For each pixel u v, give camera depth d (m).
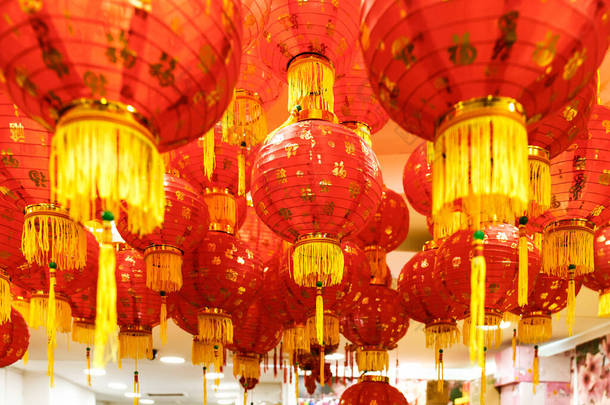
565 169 1.53
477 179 0.85
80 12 0.75
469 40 0.80
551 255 1.61
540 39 0.80
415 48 0.83
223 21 0.84
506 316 2.28
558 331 5.45
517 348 6.02
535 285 2.14
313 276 1.62
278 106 2.99
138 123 0.83
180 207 1.75
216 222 2.12
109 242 0.84
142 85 0.81
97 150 0.80
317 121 1.60
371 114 1.92
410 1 0.81
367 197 1.59
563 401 5.91
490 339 1.95
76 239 1.35
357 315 2.55
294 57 1.61
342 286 2.13
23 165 1.30
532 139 1.35
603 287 1.97
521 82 0.84
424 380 7.12
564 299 2.15
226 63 0.87
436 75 0.85
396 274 4.32
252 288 2.14
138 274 2.16
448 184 0.87
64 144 0.81
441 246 1.98
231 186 2.09
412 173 2.07
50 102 0.82
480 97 0.86
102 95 0.80
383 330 2.54
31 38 0.76
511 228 1.90
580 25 0.80
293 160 1.56
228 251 2.08
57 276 1.75
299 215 1.58
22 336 2.27
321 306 1.61
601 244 1.90
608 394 5.12
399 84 0.89
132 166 0.82
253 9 1.34
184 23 0.80
